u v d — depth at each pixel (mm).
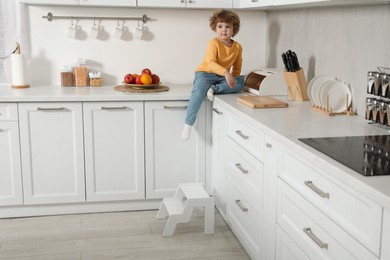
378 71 2604
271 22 4051
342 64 2977
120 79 3996
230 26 3549
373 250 1609
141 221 3461
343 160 1844
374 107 2457
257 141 2662
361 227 1677
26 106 3373
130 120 3498
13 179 3465
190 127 3496
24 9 3781
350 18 2881
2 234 3254
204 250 3027
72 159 3496
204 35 4055
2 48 3824
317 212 1984
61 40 3867
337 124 2533
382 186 1574
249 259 2918
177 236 3215
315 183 1992
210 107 3596
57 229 3332
